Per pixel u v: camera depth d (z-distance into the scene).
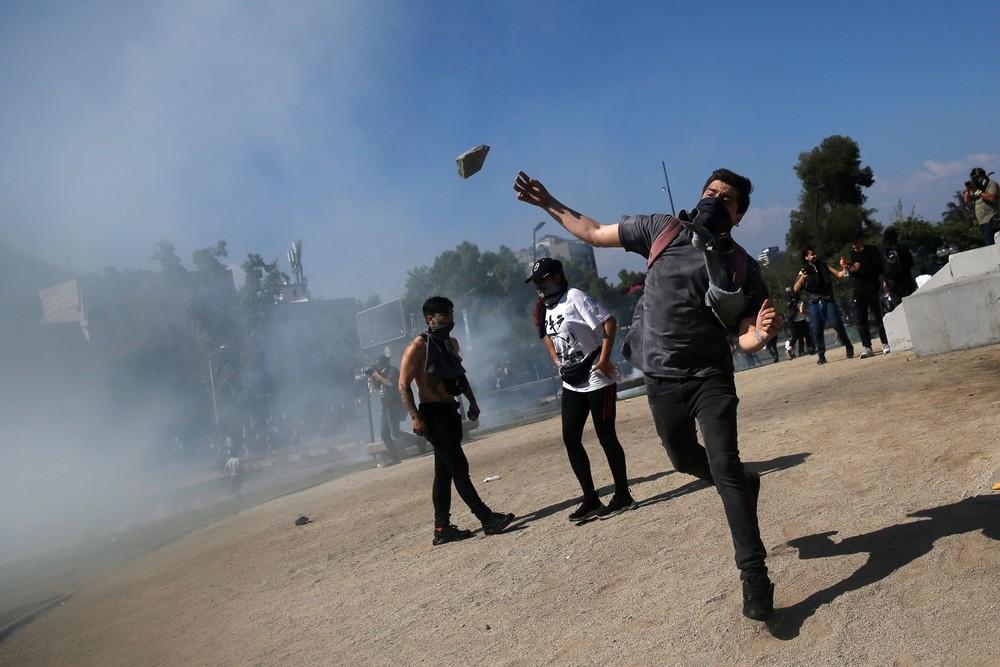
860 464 4.95
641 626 3.25
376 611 4.57
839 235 56.28
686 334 3.35
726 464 3.14
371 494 10.23
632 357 3.71
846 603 2.96
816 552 3.58
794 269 51.06
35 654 5.66
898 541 3.44
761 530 4.10
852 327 26.75
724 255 3.25
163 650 4.93
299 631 4.56
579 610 3.64
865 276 12.42
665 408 3.49
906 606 2.81
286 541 8.12
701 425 3.29
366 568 5.88
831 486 4.61
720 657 2.80
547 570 4.43
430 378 5.93
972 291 9.88
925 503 3.86
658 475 6.42
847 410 7.25
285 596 5.62
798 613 3.00
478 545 5.65
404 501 8.77
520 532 5.67
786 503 4.49
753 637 2.87
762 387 11.52
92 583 8.80
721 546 4.02
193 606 6.11
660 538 4.46
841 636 2.72
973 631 2.52
